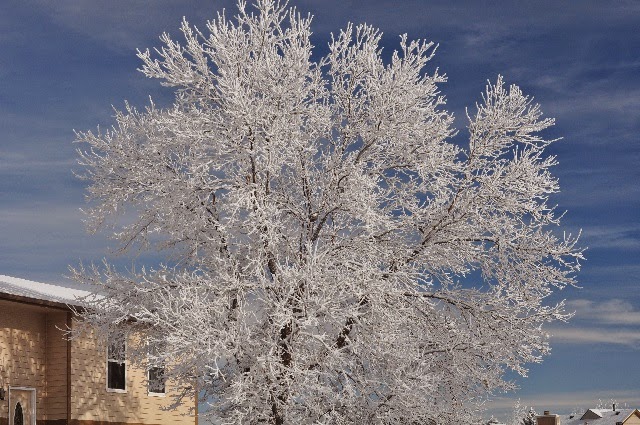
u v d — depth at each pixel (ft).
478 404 59.52
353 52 62.75
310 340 53.26
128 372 79.46
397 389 52.85
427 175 61.72
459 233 61.52
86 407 73.10
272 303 53.42
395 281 58.65
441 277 63.05
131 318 65.67
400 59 60.18
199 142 58.08
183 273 59.36
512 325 60.34
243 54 59.21
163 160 61.36
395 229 62.18
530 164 60.44
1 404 66.23
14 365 68.59
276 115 57.72
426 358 59.00
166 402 84.43
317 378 53.21
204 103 60.80
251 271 55.52
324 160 62.80
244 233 59.11
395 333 57.36
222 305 54.34
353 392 51.83
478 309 60.95
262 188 58.90
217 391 57.77
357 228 60.95
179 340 49.19
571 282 60.49
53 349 72.64
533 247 60.64
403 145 61.41
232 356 51.60
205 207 60.08
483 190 60.23
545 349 59.98
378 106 60.18
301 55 59.11
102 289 62.64
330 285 54.39
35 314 71.87
